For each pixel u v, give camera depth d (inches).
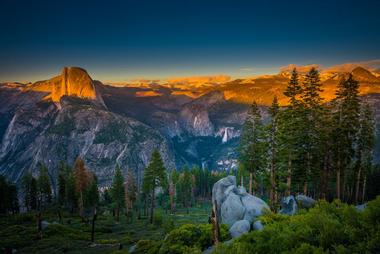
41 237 1744.6
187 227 786.2
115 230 2244.1
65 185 3629.4
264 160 1592.0
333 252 306.5
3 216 3041.3
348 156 1512.1
